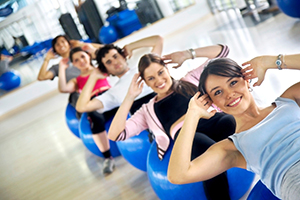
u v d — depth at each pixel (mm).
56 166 4062
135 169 3070
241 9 7254
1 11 8711
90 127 3307
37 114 7234
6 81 8547
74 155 4152
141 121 2240
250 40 4543
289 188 1300
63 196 3230
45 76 4352
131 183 2865
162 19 8734
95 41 8766
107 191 2930
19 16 8992
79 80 3775
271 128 1422
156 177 1991
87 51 3680
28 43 9312
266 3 6348
